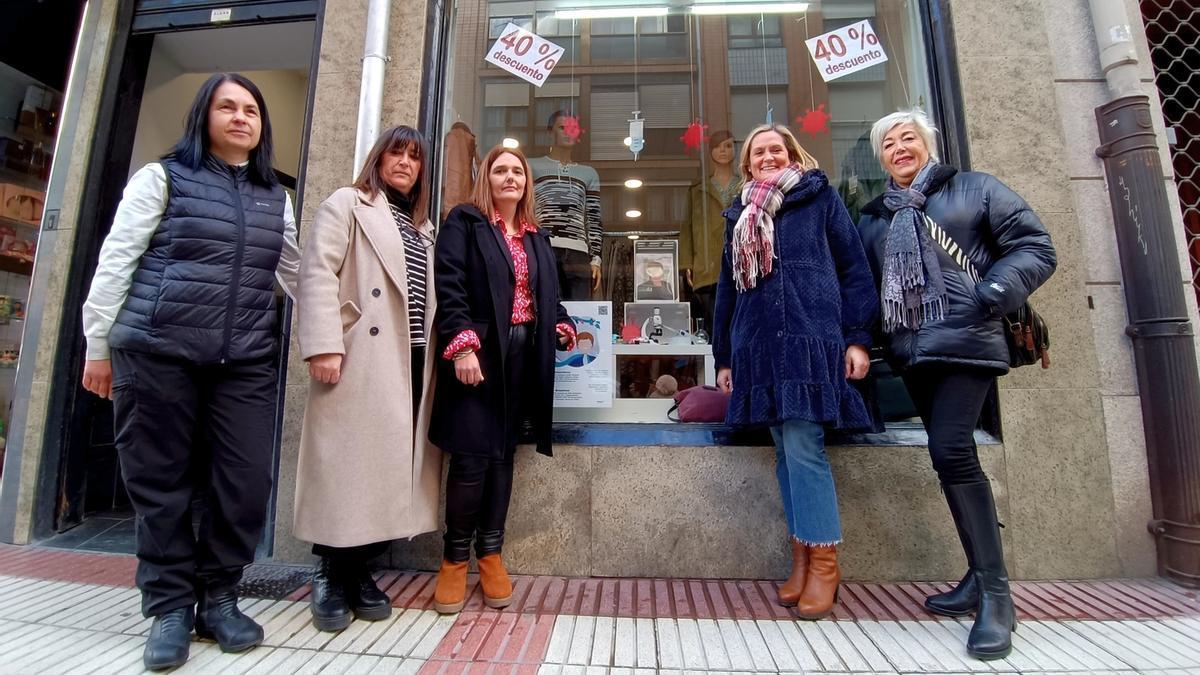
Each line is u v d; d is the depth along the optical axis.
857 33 2.97
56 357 2.73
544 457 2.28
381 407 1.71
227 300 1.54
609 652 1.58
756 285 1.86
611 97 3.10
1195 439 2.11
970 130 2.41
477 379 1.75
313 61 2.68
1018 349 1.73
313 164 2.56
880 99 2.91
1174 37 2.67
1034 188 2.36
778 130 2.08
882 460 2.20
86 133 2.89
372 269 1.78
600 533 2.23
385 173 1.94
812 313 1.76
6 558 2.40
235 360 1.55
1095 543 2.15
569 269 2.87
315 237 1.73
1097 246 2.36
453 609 1.83
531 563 2.24
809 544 1.77
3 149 3.21
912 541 2.16
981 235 1.75
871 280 1.80
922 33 2.61
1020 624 1.74
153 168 1.51
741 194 2.02
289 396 2.42
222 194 1.58
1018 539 2.15
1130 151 2.30
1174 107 2.67
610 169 3.06
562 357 2.53
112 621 1.77
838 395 1.72
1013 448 2.19
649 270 2.91
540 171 3.01
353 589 1.81
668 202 3.02
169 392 1.48
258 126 1.67
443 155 2.69
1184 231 2.42
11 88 3.27
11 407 2.74
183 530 1.54
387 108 2.57
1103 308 2.32
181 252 1.49
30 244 3.21
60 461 2.71
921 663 1.51
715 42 3.14
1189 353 2.16
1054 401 2.22
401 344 1.78
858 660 1.53
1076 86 2.48
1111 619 1.78
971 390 1.66
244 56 3.34
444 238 1.91
